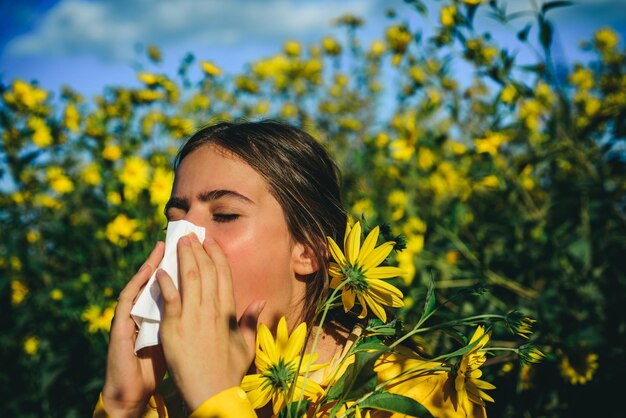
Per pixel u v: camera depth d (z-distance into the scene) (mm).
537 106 2289
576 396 1756
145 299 917
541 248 2289
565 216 2299
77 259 3078
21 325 2883
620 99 3258
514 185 2479
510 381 1602
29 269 3176
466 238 2588
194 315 840
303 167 1046
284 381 817
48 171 3539
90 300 2816
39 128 3625
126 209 2928
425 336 1615
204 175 973
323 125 5625
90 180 3525
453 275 2363
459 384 847
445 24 2025
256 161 981
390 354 961
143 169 3068
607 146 2125
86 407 2629
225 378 812
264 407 954
